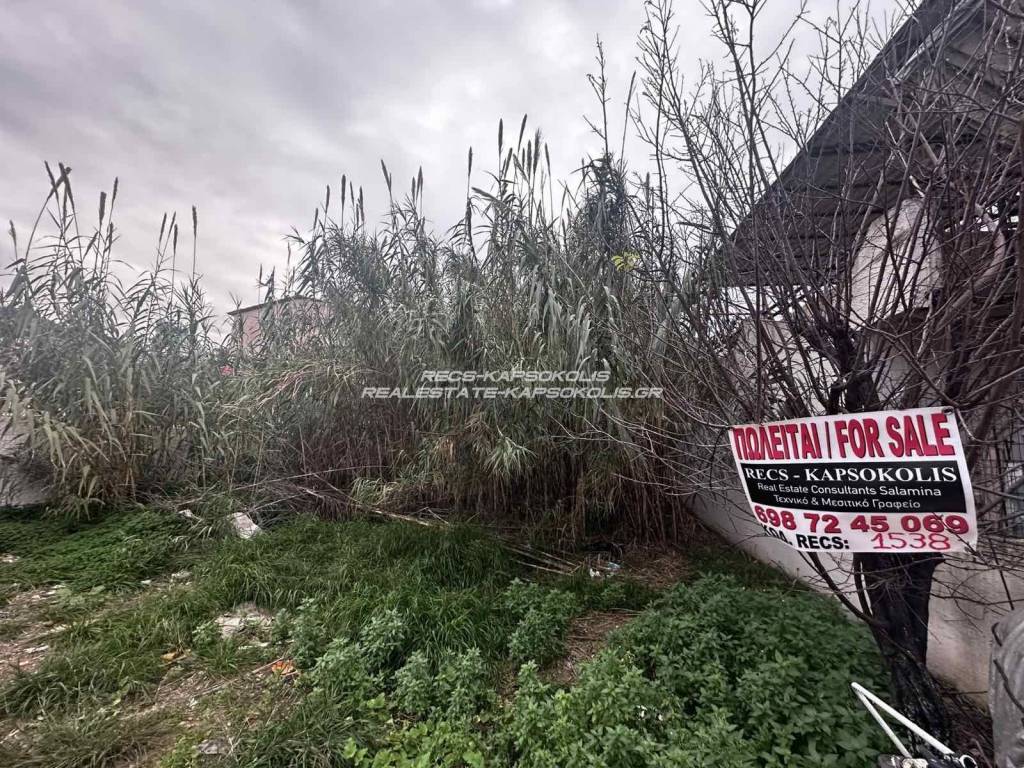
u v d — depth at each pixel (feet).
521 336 11.69
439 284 14.34
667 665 6.99
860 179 6.34
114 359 14.64
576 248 12.35
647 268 8.44
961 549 4.56
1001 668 4.32
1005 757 4.17
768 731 5.58
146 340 15.80
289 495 15.61
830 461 5.23
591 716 5.94
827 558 9.77
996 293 4.75
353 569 10.84
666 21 6.85
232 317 19.57
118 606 9.65
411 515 14.20
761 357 6.04
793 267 5.84
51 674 7.08
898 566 5.37
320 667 7.26
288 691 7.19
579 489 12.14
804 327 5.89
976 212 4.84
